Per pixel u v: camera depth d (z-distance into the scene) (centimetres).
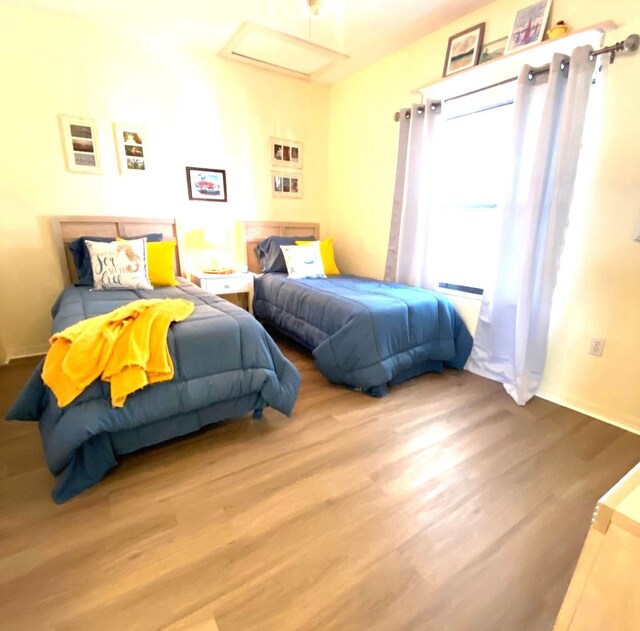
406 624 96
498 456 168
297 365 275
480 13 240
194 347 161
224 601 101
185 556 114
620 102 184
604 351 201
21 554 114
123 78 277
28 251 265
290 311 288
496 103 240
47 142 259
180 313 177
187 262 332
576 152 194
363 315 221
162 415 151
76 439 130
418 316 241
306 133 375
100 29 262
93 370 136
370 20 255
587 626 58
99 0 232
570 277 211
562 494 145
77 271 270
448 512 135
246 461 161
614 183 190
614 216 191
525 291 216
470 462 164
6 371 249
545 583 108
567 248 210
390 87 314
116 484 146
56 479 147
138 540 120
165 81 293
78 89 263
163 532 123
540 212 208
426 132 277
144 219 302
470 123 263
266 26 262
